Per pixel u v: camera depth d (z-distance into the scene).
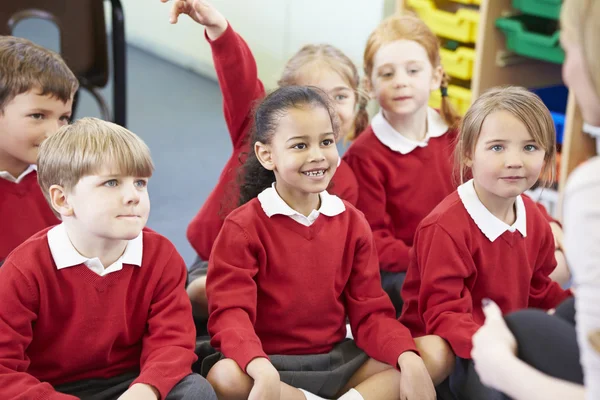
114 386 1.42
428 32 1.94
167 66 4.24
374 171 1.93
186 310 1.45
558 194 2.51
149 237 1.44
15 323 1.32
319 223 1.51
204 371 1.50
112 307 1.38
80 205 1.33
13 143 1.66
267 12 3.59
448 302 1.53
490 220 1.56
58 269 1.35
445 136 2.00
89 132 1.35
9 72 1.62
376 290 1.57
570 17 0.89
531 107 1.51
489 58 2.61
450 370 1.51
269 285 1.50
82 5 2.35
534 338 1.04
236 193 1.71
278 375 1.37
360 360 1.55
